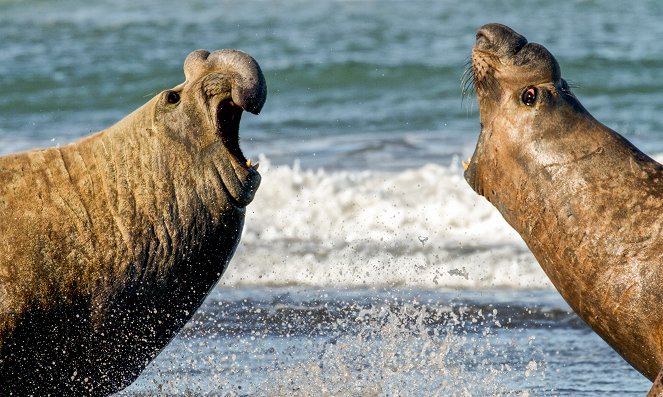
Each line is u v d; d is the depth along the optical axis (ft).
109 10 337.72
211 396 70.95
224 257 60.44
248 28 298.97
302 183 133.49
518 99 61.87
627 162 60.44
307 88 225.15
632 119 193.16
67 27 300.20
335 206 124.98
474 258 107.96
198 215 58.65
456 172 137.28
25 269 56.24
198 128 58.90
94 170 58.49
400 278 103.04
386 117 197.57
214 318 90.12
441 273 103.96
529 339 86.17
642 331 59.36
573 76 233.96
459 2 366.02
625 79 229.66
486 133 63.57
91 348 58.59
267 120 195.52
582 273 60.95
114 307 58.03
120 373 60.80
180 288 59.52
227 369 76.89
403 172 139.85
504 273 104.32
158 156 58.80
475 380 75.82
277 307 93.50
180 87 59.93
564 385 76.28
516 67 61.82
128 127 59.52
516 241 114.62
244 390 72.33
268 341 83.92
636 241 59.06
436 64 235.20
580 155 60.80
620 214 59.62
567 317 92.94
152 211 58.23
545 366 80.53
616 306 59.82
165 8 344.28
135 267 57.93
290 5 354.54
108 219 57.77
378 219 121.39
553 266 62.64
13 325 56.18
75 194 57.88
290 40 276.82
